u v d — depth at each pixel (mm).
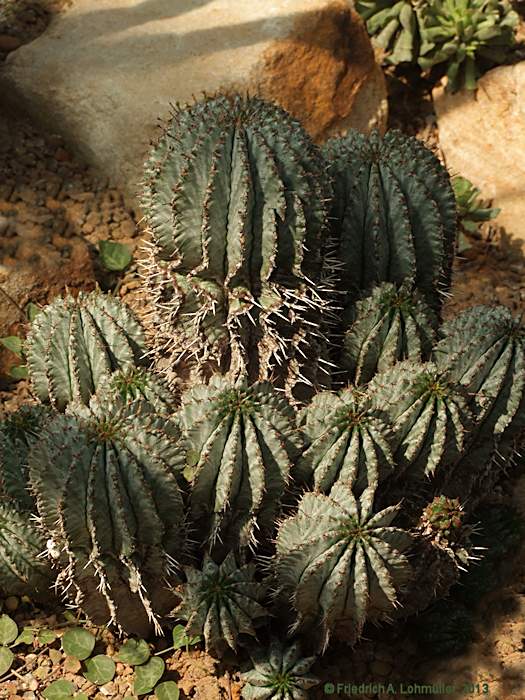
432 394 1206
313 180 1227
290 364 1266
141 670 1233
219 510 1193
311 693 1241
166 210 1227
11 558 1229
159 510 1174
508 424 1265
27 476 1243
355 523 1158
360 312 1278
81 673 1243
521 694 1232
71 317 1258
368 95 1652
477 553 1301
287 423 1188
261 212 1213
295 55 1593
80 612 1256
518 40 1726
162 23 1620
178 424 1199
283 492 1197
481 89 1677
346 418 1188
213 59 1578
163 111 1551
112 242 1513
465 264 1601
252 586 1196
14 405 1411
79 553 1175
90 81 1575
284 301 1238
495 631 1271
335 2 1632
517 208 1620
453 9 1675
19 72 1602
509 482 1381
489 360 1242
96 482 1146
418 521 1224
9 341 1422
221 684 1235
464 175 1659
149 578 1195
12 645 1252
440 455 1216
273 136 1210
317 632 1216
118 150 1568
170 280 1242
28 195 1545
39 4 1688
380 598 1178
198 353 1264
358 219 1282
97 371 1255
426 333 1278
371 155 1284
